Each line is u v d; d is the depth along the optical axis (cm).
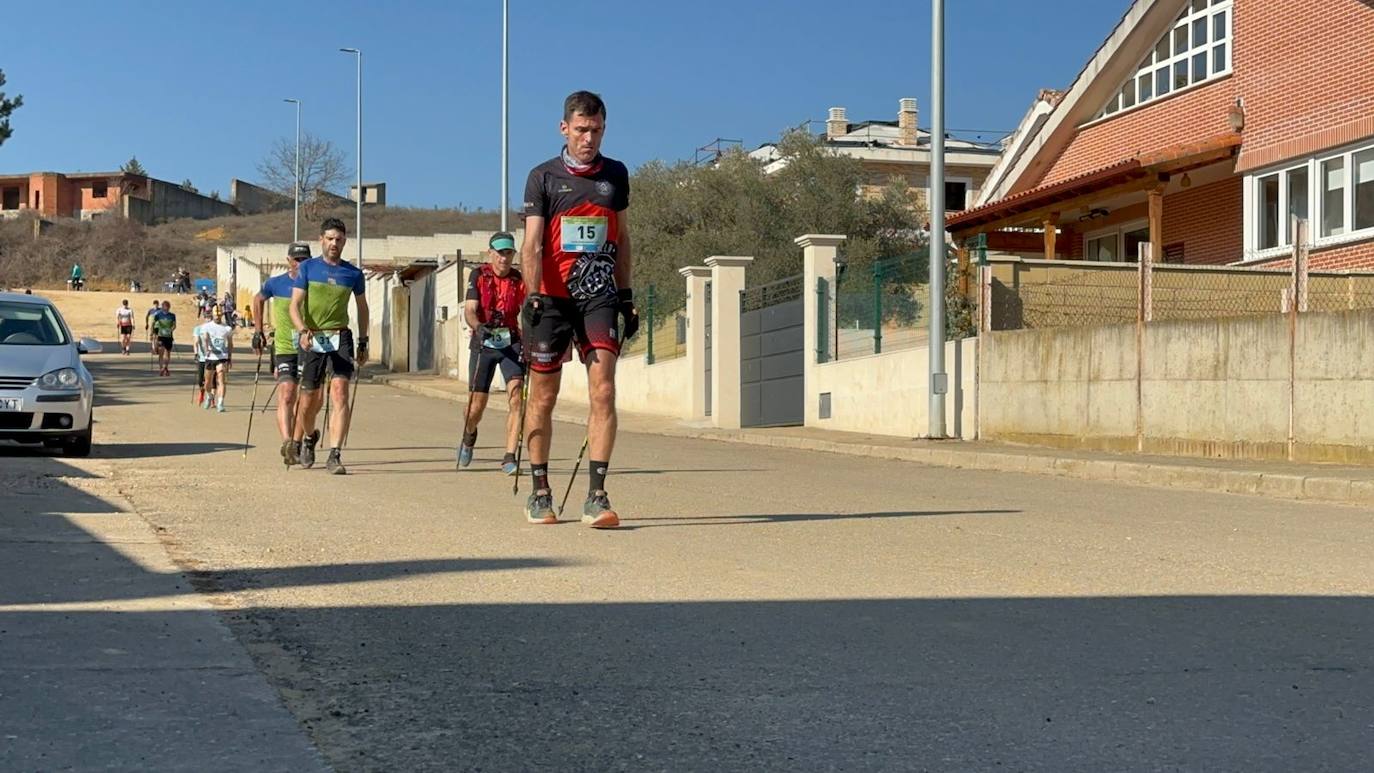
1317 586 688
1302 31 2234
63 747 388
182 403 2808
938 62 1884
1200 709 443
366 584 660
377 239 8544
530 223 831
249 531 852
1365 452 1394
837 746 401
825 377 2286
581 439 2088
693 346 2709
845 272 2264
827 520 955
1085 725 424
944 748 399
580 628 563
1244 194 2384
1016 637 553
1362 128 2097
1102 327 1714
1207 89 2548
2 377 1425
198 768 373
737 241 4631
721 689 466
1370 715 436
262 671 485
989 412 1903
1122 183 2456
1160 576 716
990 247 3098
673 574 696
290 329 1327
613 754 393
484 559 738
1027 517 1008
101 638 526
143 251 9481
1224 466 1396
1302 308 1498
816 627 569
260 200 12000
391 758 386
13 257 9338
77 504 974
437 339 4528
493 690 462
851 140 5700
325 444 1789
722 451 1852
